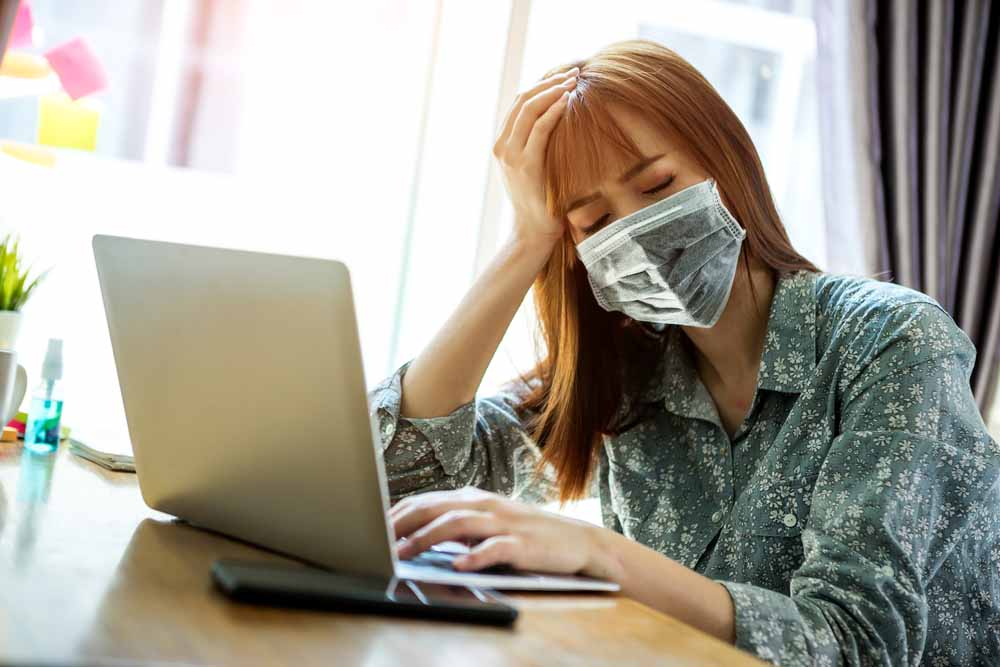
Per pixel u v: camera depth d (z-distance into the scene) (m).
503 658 0.62
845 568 0.98
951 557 1.16
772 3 2.70
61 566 0.72
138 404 0.96
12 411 1.42
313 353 0.76
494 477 1.40
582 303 1.41
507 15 2.46
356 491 0.76
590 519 2.46
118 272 0.95
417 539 0.85
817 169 2.62
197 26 2.26
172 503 0.96
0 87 1.91
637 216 1.24
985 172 2.55
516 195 1.32
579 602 0.80
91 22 2.19
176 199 2.26
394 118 2.44
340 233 2.41
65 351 2.16
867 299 1.24
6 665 0.49
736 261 1.28
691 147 1.26
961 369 1.15
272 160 2.34
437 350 1.33
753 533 1.25
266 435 0.82
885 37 2.50
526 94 1.35
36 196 2.14
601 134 1.23
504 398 1.48
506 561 0.83
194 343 0.87
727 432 1.40
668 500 1.37
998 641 1.18
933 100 2.49
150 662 0.52
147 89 2.23
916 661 0.97
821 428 1.23
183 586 0.70
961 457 1.09
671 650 0.69
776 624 0.89
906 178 2.47
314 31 2.35
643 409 1.43
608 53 1.32
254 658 0.56
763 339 1.36
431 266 2.49
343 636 0.62
